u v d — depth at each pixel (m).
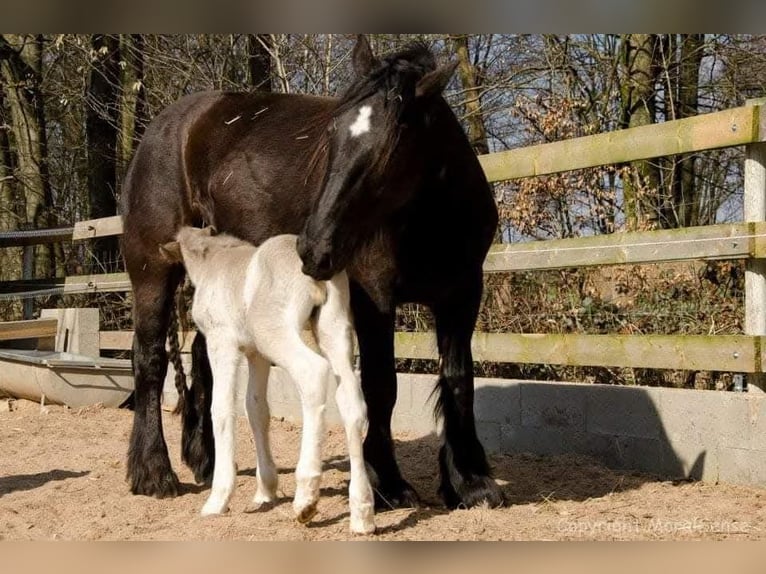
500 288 8.07
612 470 6.04
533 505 5.05
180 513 5.09
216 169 5.94
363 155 4.39
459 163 4.95
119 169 17.09
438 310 5.18
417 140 4.57
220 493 4.77
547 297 7.93
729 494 5.21
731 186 12.51
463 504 4.98
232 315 4.63
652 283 7.58
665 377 7.50
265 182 5.61
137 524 4.82
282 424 8.30
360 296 4.92
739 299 7.20
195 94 6.50
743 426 5.40
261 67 12.88
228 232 5.85
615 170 8.68
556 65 12.53
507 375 8.14
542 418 6.61
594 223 9.12
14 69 16.62
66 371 9.21
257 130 5.86
